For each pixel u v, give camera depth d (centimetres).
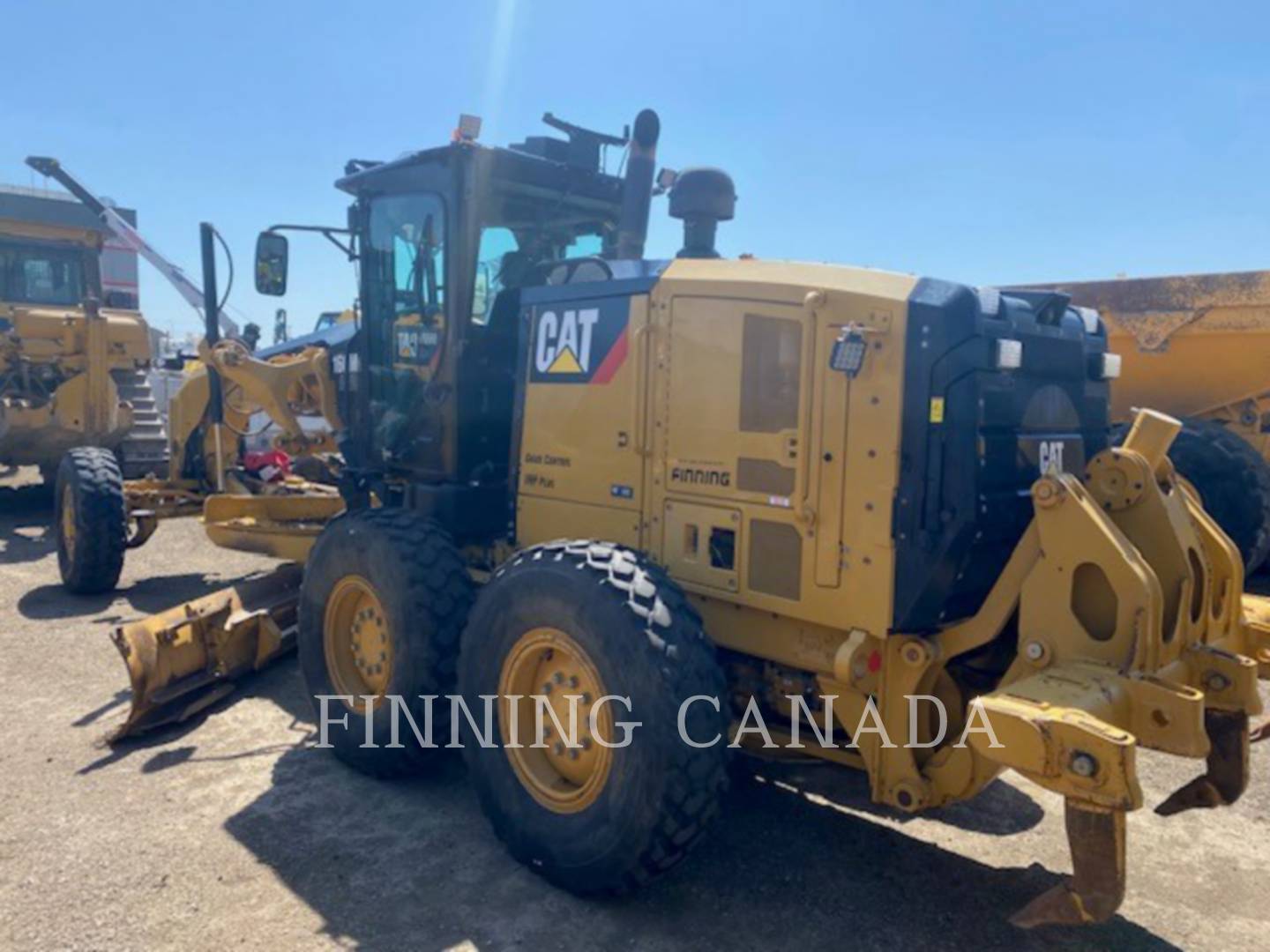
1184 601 302
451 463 454
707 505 346
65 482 723
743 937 315
